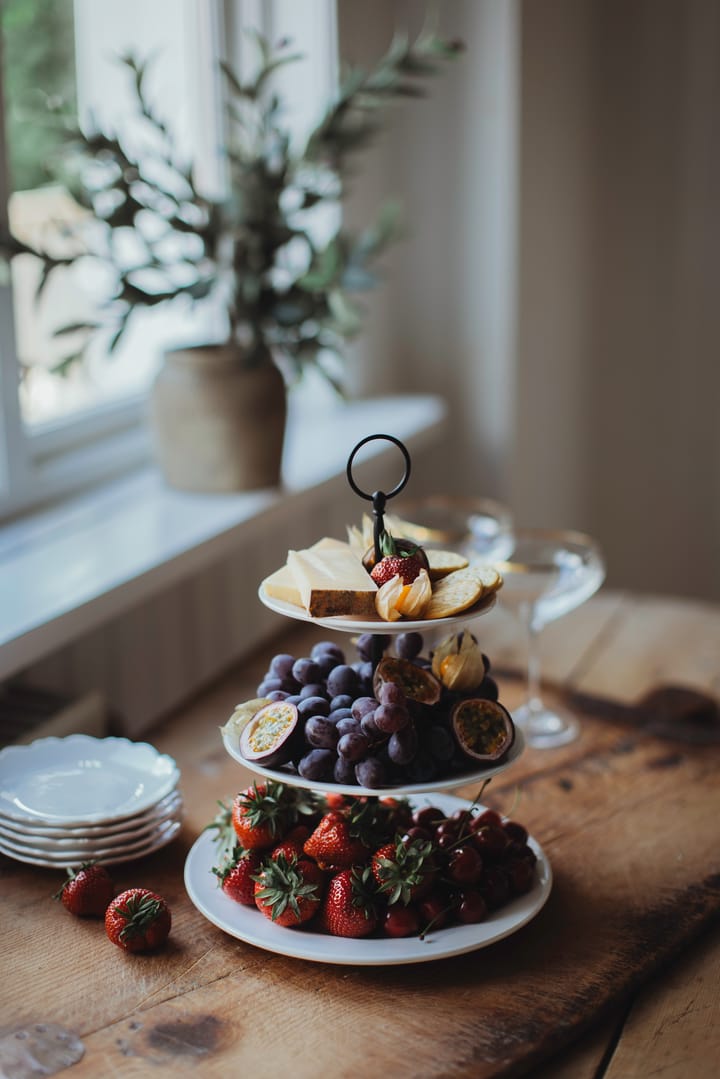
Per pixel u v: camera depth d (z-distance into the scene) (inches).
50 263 54.4
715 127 97.4
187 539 55.9
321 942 32.4
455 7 80.2
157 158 56.4
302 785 31.7
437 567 32.9
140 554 53.9
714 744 48.2
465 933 32.8
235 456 61.6
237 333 62.3
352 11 75.5
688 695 51.3
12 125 60.1
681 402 105.4
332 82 73.6
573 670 56.1
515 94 79.9
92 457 65.7
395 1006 31.0
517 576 47.8
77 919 35.1
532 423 91.9
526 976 32.3
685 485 107.7
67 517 60.0
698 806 42.9
